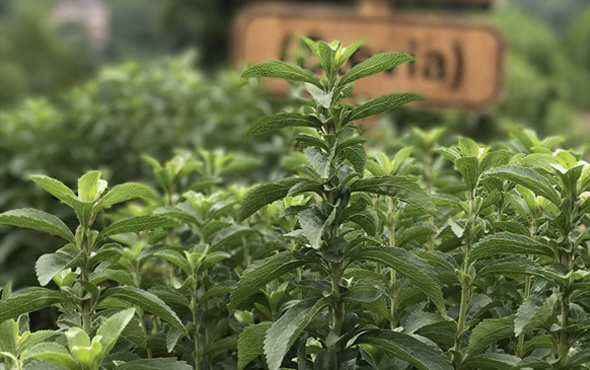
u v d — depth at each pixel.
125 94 5.70
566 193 1.53
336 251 1.60
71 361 1.42
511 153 1.79
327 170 1.54
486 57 5.95
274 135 5.10
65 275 1.75
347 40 5.92
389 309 1.95
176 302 1.97
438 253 1.85
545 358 1.73
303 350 1.77
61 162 5.03
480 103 5.94
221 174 3.29
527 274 1.64
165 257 2.04
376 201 2.06
